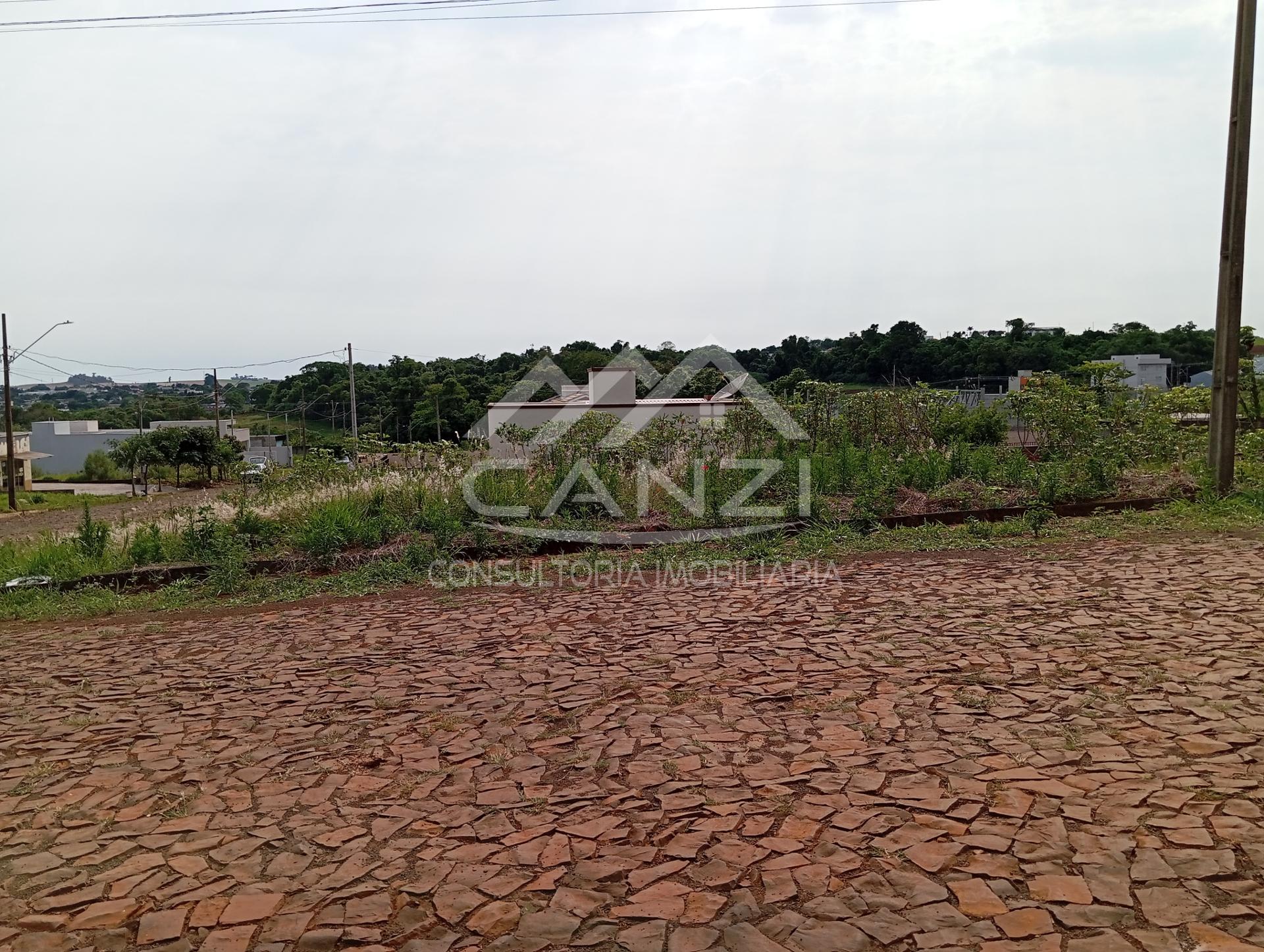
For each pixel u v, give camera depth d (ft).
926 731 12.76
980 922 8.31
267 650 19.27
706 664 16.35
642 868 9.62
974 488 33.94
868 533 29.25
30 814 11.82
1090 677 14.51
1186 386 52.65
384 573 26.71
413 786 12.03
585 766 12.30
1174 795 10.41
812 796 11.02
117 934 8.96
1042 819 10.10
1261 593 19.11
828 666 15.84
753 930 8.42
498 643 18.61
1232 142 31.73
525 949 8.35
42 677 18.42
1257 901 8.35
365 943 8.59
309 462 42.70
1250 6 31.14
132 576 29.07
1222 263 32.04
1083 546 25.54
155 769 13.12
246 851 10.55
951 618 18.53
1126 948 7.80
